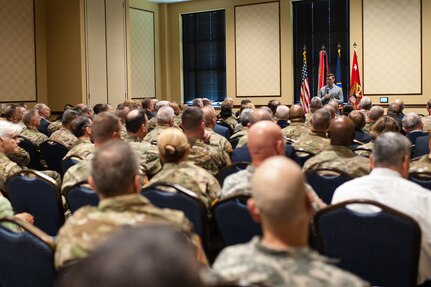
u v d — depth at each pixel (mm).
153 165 3986
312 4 12312
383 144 2479
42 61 11422
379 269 2189
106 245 662
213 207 2592
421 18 10961
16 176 3400
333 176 3277
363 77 11562
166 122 5562
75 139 6195
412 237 2102
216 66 13641
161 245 657
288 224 1372
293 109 5848
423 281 2393
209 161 3904
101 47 11508
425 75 11000
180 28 13906
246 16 12844
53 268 1998
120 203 1848
